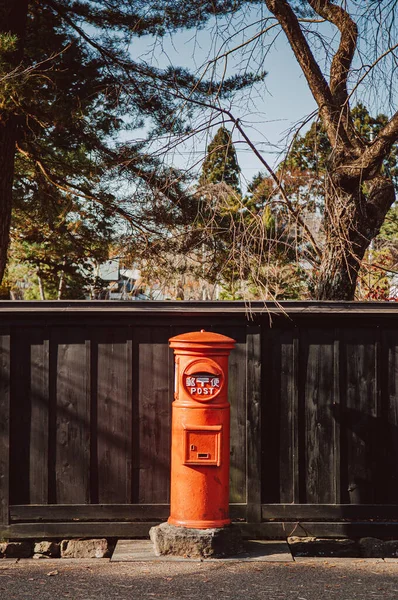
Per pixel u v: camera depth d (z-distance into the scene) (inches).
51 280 760.3
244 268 247.3
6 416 222.1
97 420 225.1
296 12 356.8
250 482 222.8
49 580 192.4
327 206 256.7
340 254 271.1
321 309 222.8
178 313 224.2
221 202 268.5
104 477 224.1
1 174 390.9
